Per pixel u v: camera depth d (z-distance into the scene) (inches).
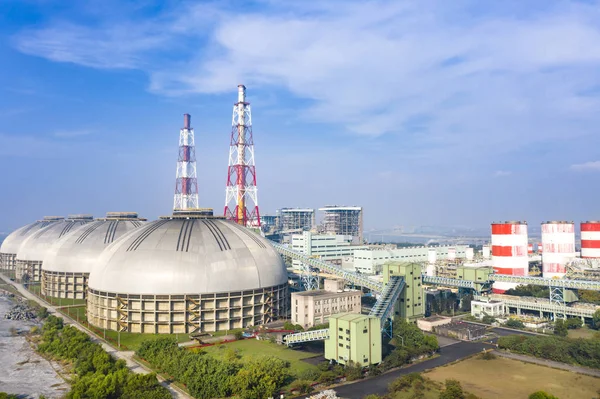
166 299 5610.2
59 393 3905.0
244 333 5526.6
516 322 6156.5
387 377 4232.3
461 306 7190.0
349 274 7298.2
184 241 6077.8
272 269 6412.4
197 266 5797.2
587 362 4478.3
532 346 4881.9
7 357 4923.7
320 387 3976.4
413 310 6333.7
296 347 5137.8
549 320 6378.0
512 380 4116.6
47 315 6939.0
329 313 6082.7
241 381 3698.3
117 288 5767.7
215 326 5718.5
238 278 5935.0
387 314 5241.1
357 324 4298.7
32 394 3880.4
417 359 4763.8
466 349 5132.9
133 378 3636.8
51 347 5044.3
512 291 7406.5
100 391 3472.0
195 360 4128.9
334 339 4512.8
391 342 5147.6
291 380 4087.1
